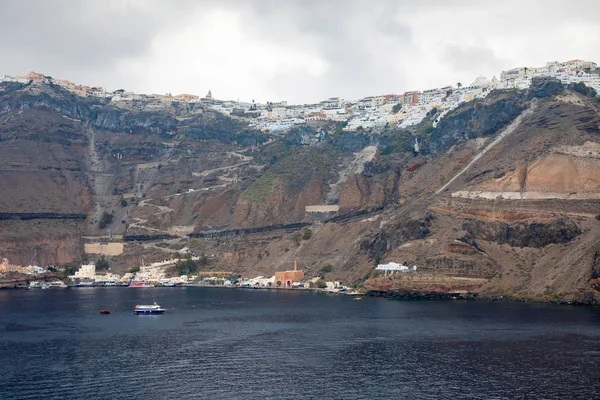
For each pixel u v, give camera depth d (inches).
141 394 5703.7
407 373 6240.2
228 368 6461.6
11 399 5595.5
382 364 6555.1
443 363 6555.1
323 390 5787.4
